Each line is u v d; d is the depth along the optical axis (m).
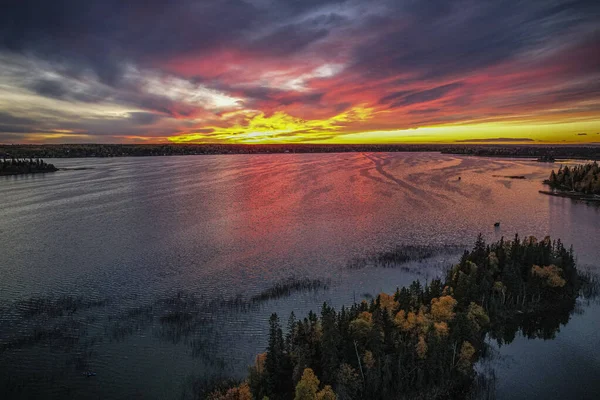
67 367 61.38
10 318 76.81
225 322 75.19
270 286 91.94
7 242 128.38
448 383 60.84
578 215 166.88
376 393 56.81
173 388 56.97
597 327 77.88
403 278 96.25
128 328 72.94
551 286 86.44
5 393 55.50
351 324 61.62
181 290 90.06
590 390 60.56
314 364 58.41
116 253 117.00
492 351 70.38
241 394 51.88
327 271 101.12
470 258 96.19
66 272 101.56
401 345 61.16
